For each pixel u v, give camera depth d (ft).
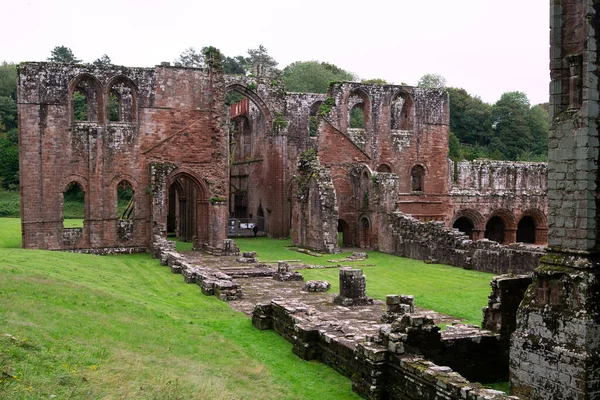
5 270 64.18
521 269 91.30
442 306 68.28
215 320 60.13
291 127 179.93
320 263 109.81
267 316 57.00
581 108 37.24
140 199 128.26
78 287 61.72
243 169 189.98
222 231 126.00
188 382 36.42
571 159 37.60
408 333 40.55
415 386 35.88
